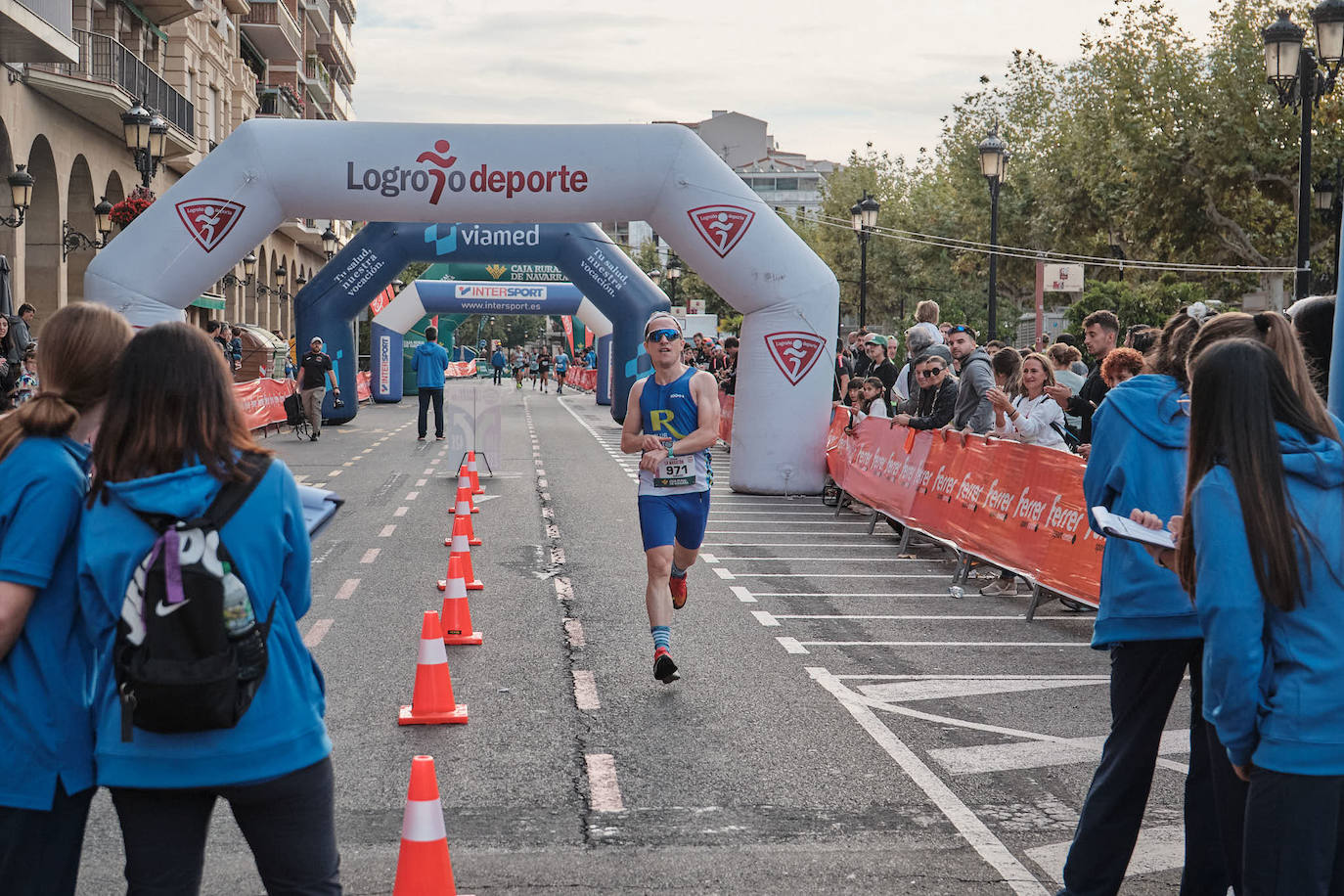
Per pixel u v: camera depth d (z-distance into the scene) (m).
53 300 28.03
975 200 54.09
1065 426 10.27
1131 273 44.12
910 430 12.58
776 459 16.77
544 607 9.43
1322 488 3.12
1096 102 43.41
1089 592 8.56
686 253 16.44
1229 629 3.01
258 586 2.84
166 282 15.91
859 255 60.47
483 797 5.32
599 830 4.94
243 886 4.39
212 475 2.83
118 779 2.82
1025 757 5.94
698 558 12.06
